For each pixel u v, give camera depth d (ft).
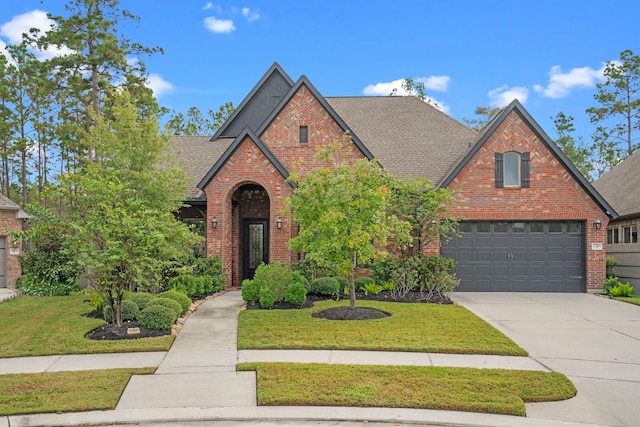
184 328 38.34
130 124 53.93
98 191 37.09
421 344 32.55
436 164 69.67
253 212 70.85
